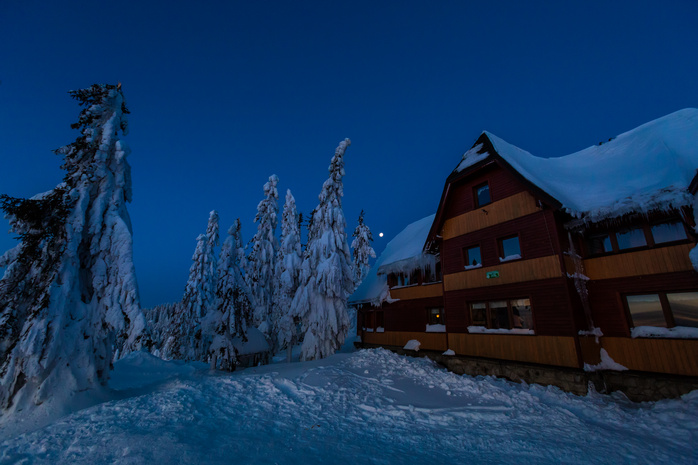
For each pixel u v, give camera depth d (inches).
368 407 355.9
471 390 420.2
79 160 510.9
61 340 422.0
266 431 274.7
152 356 925.8
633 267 431.5
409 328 759.7
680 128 464.1
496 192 563.2
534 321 473.1
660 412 327.9
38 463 202.7
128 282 480.4
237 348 802.8
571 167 607.5
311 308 829.2
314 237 920.3
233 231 1250.6
